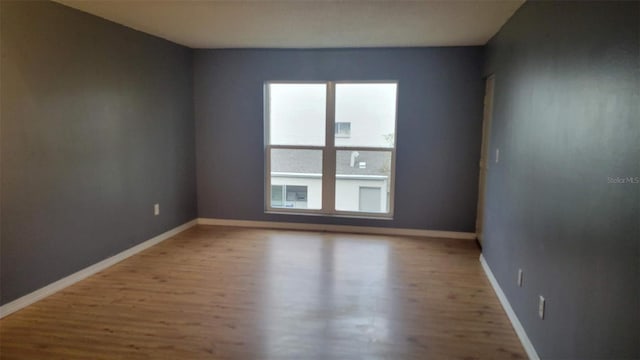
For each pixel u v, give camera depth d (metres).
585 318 1.82
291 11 3.42
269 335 2.80
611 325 1.59
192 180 5.63
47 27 3.24
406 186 5.30
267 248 4.71
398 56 5.11
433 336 2.81
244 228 5.59
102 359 2.50
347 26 3.94
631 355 1.45
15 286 3.09
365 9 3.33
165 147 4.95
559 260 2.13
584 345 1.83
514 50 3.20
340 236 5.24
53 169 3.37
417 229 5.34
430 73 5.07
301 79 5.34
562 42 2.15
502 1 2.93
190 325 2.92
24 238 3.14
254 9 3.38
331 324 2.96
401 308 3.23
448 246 4.88
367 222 5.43
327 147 5.47
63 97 3.43
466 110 5.04
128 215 4.33
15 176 3.04
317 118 5.47
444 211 5.25
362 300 3.36
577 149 1.93
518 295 2.87
